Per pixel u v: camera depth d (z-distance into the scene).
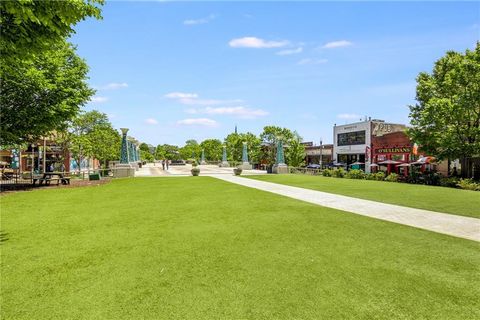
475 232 6.89
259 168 49.00
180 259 5.07
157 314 3.34
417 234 6.69
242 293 3.84
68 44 19.06
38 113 17.08
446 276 4.38
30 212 9.29
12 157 33.12
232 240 6.18
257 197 12.59
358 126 42.94
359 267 4.72
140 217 8.48
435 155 22.55
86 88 20.02
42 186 17.80
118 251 5.49
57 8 5.96
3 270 4.59
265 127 47.72
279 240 6.19
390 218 8.41
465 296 3.78
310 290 3.93
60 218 8.38
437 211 9.54
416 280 4.24
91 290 3.92
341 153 46.28
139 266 4.76
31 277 4.33
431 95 22.48
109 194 13.70
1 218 8.39
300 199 12.05
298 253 5.38
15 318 3.25
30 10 5.30
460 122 20.83
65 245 5.85
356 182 21.03
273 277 4.34
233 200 11.70
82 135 31.36
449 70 22.14
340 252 5.43
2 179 22.28
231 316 3.30
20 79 15.66
